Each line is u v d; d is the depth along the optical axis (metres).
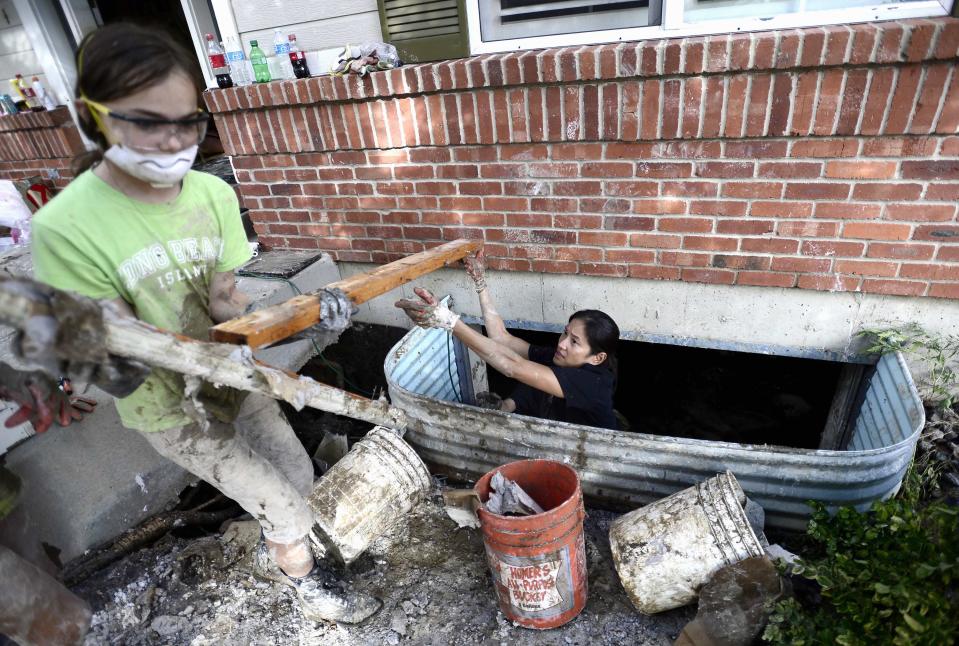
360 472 2.49
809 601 2.07
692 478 2.46
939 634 1.58
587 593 2.34
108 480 2.65
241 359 1.47
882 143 2.35
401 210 3.38
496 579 2.15
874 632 1.75
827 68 2.26
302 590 2.21
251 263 3.66
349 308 1.83
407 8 2.90
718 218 2.75
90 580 2.51
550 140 2.81
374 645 2.21
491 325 3.08
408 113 3.02
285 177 3.58
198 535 2.81
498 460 2.79
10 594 1.74
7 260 3.53
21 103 4.95
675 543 2.11
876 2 2.33
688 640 1.96
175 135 1.37
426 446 2.96
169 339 1.34
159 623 2.33
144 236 1.51
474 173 3.08
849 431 3.23
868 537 2.00
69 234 1.38
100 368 1.26
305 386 1.70
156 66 1.27
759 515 2.32
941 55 2.09
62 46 4.83
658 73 2.45
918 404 2.32
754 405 4.00
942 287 2.55
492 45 2.88
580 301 3.29
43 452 2.49
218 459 1.78
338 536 2.38
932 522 1.95
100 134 1.38
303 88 3.15
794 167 2.52
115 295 1.49
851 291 2.73
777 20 2.43
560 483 2.24
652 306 3.16
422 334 3.24
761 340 3.04
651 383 4.29
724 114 2.47
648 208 2.84
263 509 1.93
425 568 2.52
